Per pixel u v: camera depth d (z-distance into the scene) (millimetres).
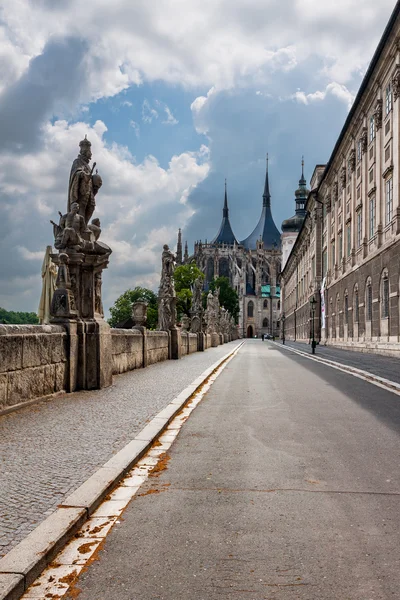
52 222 13852
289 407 11828
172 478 6203
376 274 35969
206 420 10094
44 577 3775
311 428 9312
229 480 6137
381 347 34219
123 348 19156
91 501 5023
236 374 20844
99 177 14602
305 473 6441
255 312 171750
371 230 39094
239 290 169375
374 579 3754
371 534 4555
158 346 25984
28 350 10531
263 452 7523
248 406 11969
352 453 7465
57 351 12133
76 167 14328
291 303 113250
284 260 149625
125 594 3555
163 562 4020
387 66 34031
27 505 4871
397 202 31578
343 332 49250
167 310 29125
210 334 56969
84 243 13406
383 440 8328
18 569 3631
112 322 116500
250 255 177625
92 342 13531
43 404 10938
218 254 165250
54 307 12844
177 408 10688
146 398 12070
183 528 4684
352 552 4191
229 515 5008
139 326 22125
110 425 8773
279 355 38062
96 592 3576
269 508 5203
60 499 5062
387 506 5266
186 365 23812
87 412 10016
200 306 43062
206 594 3553
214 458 7168
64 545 4273
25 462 6363
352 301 44875
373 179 38125
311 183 82875
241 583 3697
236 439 8375
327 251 60344
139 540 4418
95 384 13594
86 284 13672
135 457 6773
